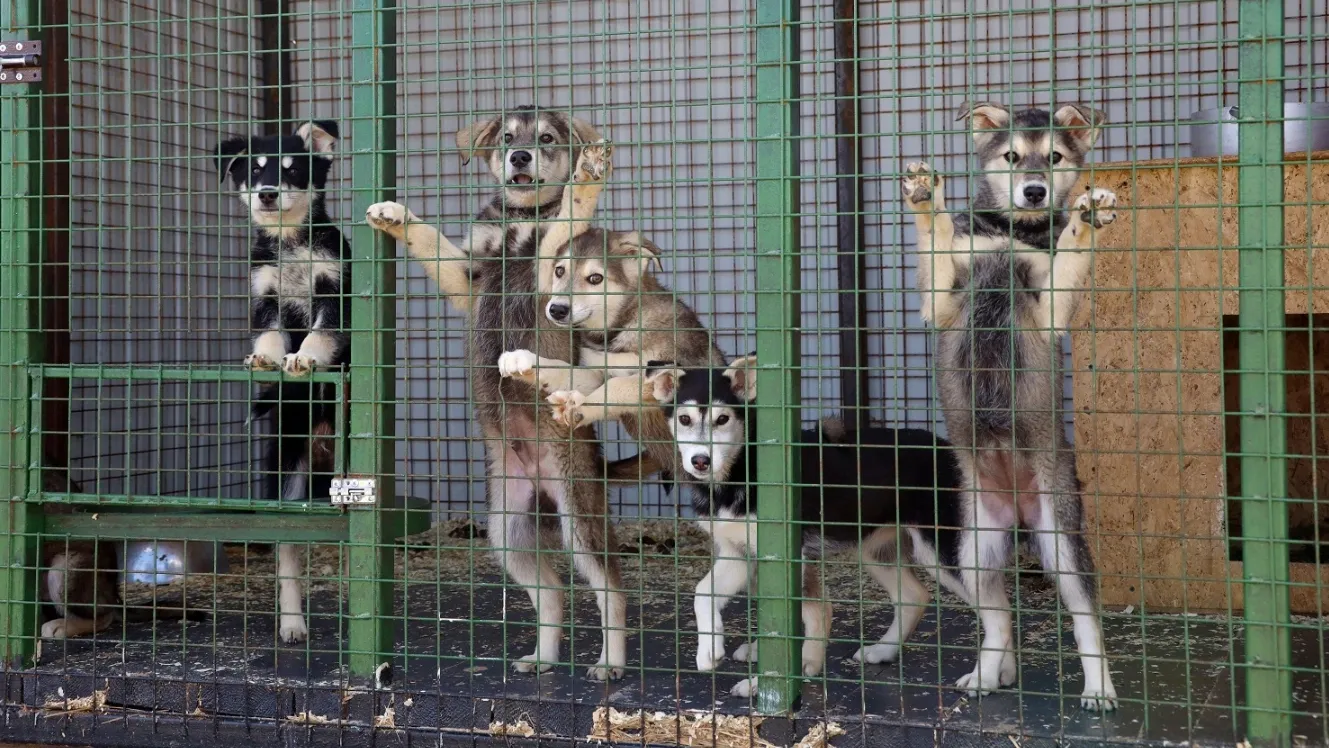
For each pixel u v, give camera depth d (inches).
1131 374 200.5
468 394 177.0
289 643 174.7
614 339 180.7
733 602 204.4
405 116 141.6
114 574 186.5
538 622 146.3
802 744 134.0
